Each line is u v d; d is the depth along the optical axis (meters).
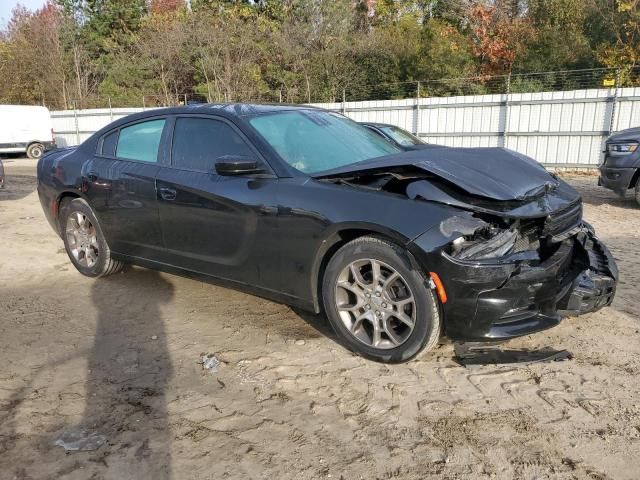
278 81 27.52
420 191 3.19
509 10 24.86
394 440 2.63
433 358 3.43
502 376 3.21
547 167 16.28
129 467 2.46
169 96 30.06
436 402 2.95
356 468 2.44
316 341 3.71
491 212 3.08
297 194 3.46
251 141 3.80
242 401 2.99
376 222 3.12
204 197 3.89
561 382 3.14
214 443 2.62
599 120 15.32
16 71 32.38
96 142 4.96
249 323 4.03
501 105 16.61
